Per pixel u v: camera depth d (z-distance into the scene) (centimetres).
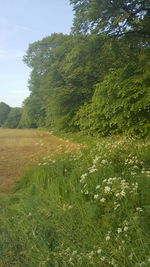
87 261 274
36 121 4703
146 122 1065
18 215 432
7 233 374
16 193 575
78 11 1083
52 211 412
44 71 4009
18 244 348
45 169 646
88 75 2023
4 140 2161
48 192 497
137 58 1191
